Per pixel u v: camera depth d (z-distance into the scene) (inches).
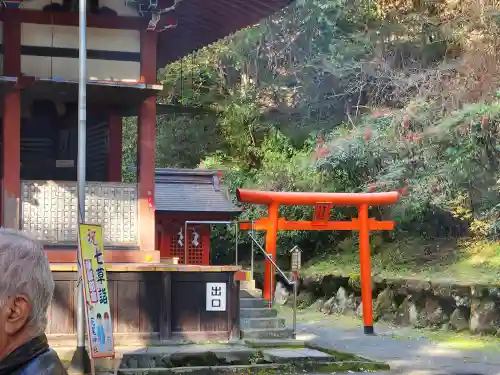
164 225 674.8
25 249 70.2
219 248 930.1
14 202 410.9
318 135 855.7
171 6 435.8
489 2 654.5
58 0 426.0
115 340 384.8
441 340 497.7
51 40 426.3
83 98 344.8
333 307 681.6
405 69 761.6
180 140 1067.9
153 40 438.6
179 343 392.8
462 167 609.9
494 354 434.0
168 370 347.3
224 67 1039.0
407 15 754.2
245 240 888.3
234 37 977.5
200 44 548.4
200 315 401.7
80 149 344.8
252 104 973.8
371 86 819.4
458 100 649.6
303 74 904.3
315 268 784.9
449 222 701.3
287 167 844.0
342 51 822.5
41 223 418.9
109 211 432.5
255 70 986.1
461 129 606.9
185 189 713.6
